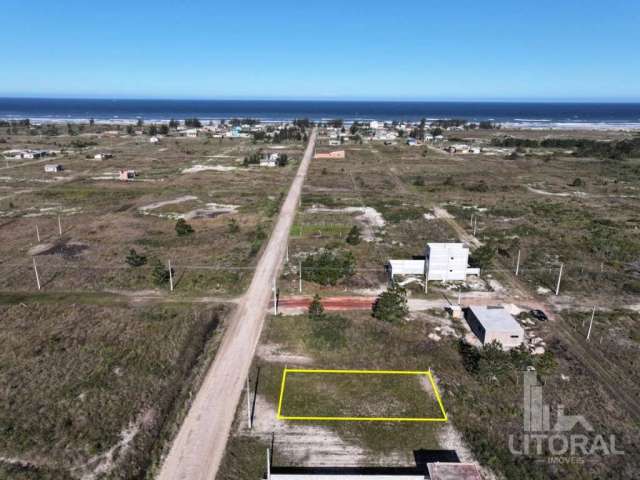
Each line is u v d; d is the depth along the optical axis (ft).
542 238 204.44
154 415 89.56
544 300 144.15
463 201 275.18
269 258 174.40
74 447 81.10
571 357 112.47
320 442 83.61
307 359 109.40
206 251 181.27
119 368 104.32
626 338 122.31
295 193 289.33
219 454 80.28
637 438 86.28
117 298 140.26
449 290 149.89
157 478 74.90
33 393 94.99
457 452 82.12
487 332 114.73
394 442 84.07
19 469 76.07
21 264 165.78
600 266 172.45
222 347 113.80
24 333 118.62
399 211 248.11
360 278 157.17
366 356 110.93
